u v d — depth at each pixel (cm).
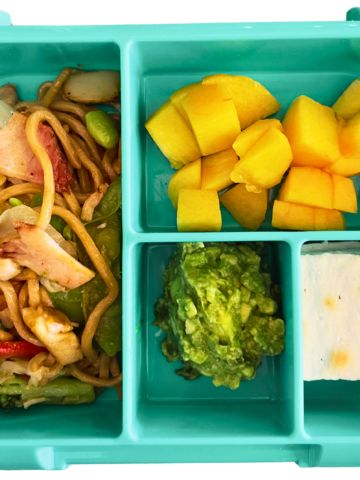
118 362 15
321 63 15
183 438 13
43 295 14
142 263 15
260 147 13
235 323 14
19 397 14
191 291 14
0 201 14
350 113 15
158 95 16
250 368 14
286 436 13
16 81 16
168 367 16
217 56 15
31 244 13
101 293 14
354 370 14
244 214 15
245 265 14
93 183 15
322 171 14
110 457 14
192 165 14
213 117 14
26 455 13
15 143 14
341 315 14
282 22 14
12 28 14
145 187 16
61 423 14
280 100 16
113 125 15
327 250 15
